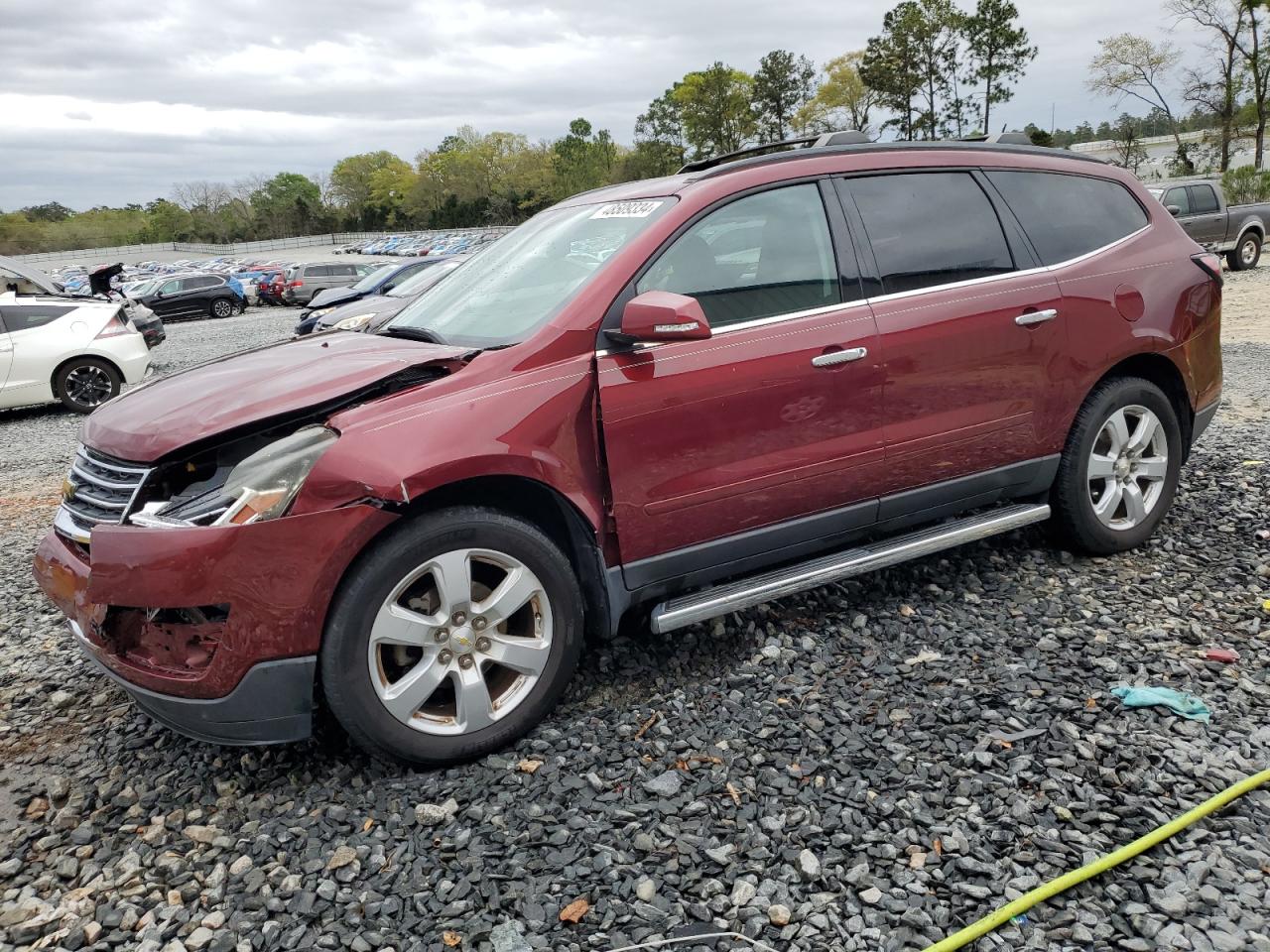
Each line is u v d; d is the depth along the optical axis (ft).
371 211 410.52
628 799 9.01
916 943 7.05
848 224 11.73
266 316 99.71
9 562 18.17
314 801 9.34
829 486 11.46
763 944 7.13
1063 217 13.46
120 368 41.39
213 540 8.56
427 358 9.81
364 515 8.84
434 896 7.87
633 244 10.62
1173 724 9.62
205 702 8.98
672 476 10.44
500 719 9.80
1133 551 14.26
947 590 13.21
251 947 7.47
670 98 284.20
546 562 9.85
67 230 385.29
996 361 12.35
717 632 12.30
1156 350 13.80
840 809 8.61
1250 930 6.95
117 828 9.27
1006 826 8.24
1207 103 142.10
